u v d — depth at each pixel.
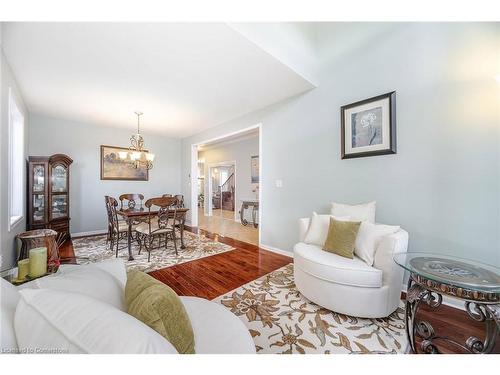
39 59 2.28
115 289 0.97
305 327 1.63
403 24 2.21
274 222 3.58
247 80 2.78
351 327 1.63
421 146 2.11
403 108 2.22
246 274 2.61
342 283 1.72
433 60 2.03
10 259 2.52
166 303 0.76
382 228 1.92
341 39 2.72
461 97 1.88
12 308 0.65
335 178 2.81
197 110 3.86
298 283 2.08
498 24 1.72
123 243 3.96
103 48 2.10
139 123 4.64
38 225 3.56
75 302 0.58
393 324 1.67
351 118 2.61
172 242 4.05
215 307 1.17
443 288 1.24
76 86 2.90
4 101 2.23
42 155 4.12
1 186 2.16
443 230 1.98
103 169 4.86
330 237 2.05
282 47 2.40
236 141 6.62
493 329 1.22
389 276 1.69
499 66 1.72
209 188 7.89
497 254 1.73
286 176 3.40
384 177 2.37
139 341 0.50
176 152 6.15
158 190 5.78
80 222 4.57
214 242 4.09
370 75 2.47
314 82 2.92
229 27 1.85
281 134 3.46
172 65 2.41
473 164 1.83
